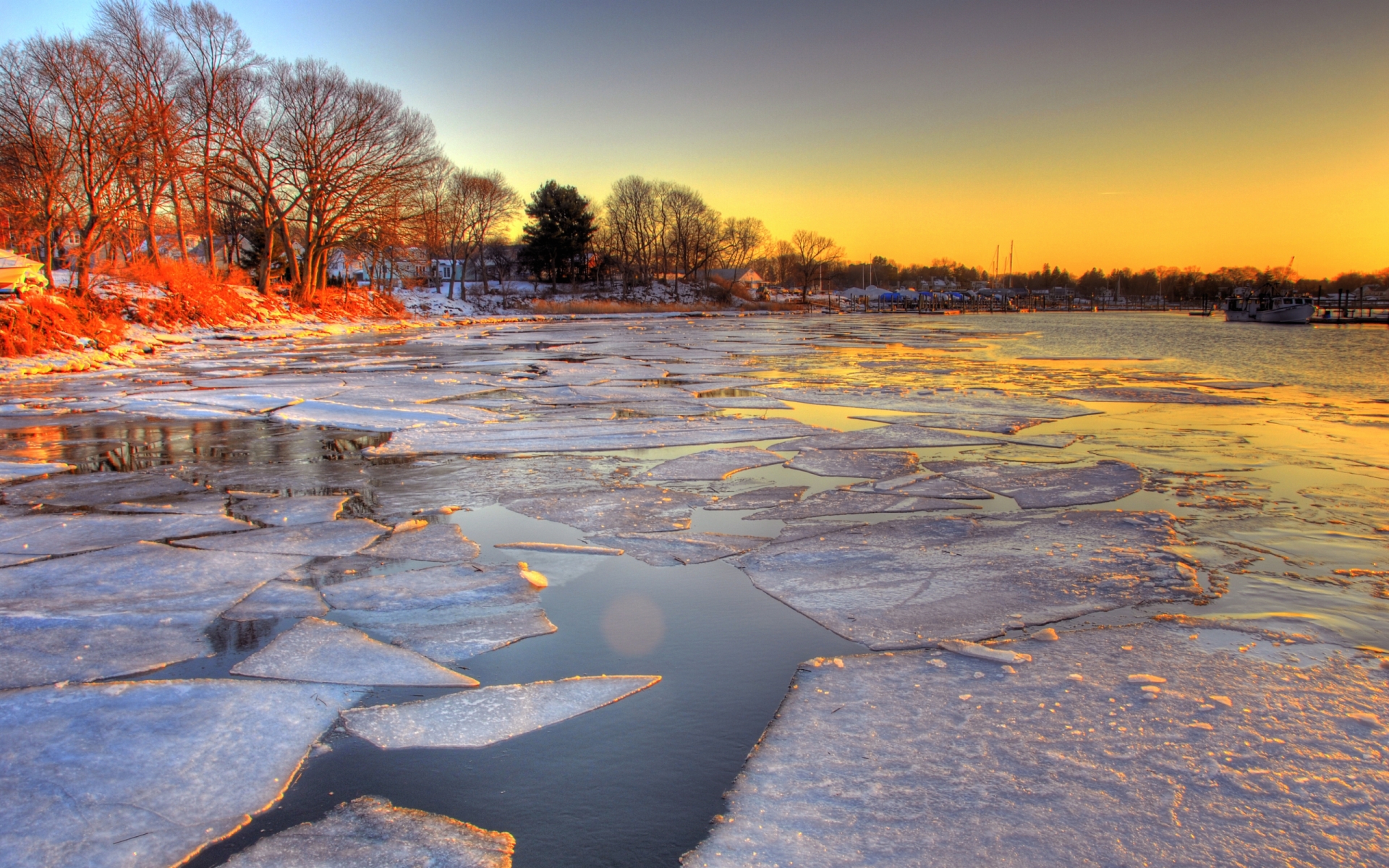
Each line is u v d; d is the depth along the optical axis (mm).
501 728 3592
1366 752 3234
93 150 32156
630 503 7559
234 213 58781
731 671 4148
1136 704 3668
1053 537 6297
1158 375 19391
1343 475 8398
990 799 2971
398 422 12430
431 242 66812
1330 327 50688
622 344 32375
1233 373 19953
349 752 3412
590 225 102125
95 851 2754
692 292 113188
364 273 86688
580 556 6043
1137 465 8977
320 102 49688
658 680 4047
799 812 2926
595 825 2922
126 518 7070
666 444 10586
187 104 45375
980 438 10758
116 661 4270
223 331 37156
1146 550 5914
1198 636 4402
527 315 73500
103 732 3543
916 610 4895
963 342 33969
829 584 5387
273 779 3209
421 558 5973
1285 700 3672
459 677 4090
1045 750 3297
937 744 3369
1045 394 15453
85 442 10945
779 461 9414
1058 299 161250
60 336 23672
